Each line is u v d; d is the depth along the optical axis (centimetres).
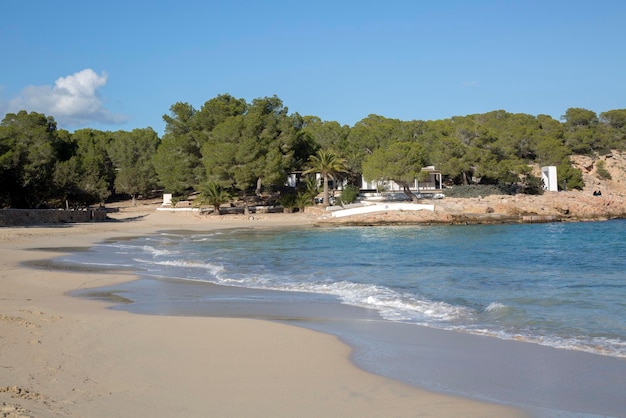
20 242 4188
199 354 1041
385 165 7681
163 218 7300
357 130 10225
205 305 1669
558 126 11769
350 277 2298
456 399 818
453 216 6738
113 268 2644
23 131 7806
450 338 1224
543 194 8431
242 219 7219
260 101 8800
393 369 977
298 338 1193
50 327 1194
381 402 797
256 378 900
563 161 9806
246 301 1742
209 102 8538
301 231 5681
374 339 1210
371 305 1658
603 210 7494
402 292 1897
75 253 3403
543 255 3222
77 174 7188
